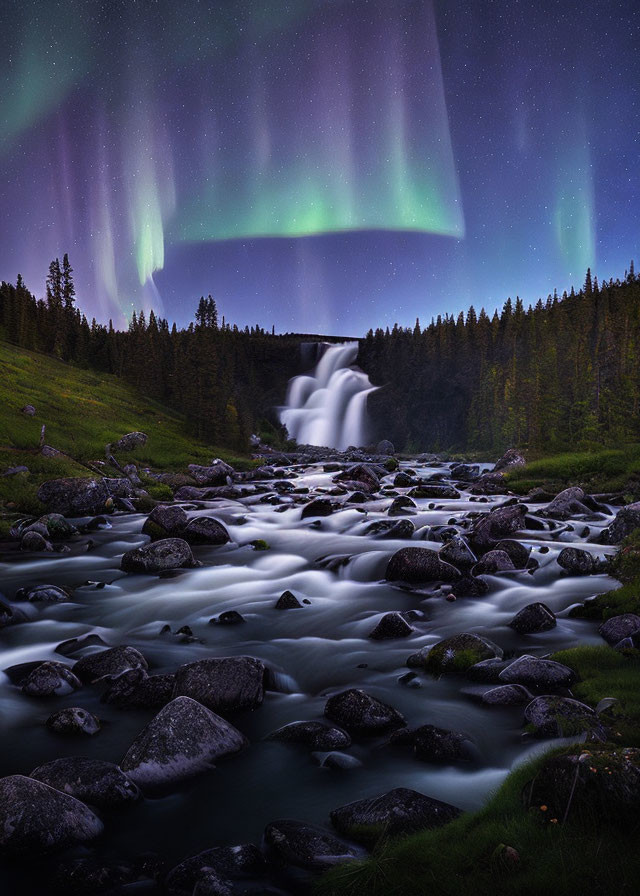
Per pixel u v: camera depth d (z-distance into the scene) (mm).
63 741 7867
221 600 14688
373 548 20203
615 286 138500
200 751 7105
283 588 15828
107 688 9586
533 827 4832
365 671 10047
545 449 68438
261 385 175875
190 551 18406
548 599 13492
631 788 4805
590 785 4898
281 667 10414
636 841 4535
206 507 33750
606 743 5906
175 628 12695
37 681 9422
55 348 124188
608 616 11883
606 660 9273
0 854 5512
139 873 5348
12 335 119312
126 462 52000
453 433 138375
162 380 109500
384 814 5621
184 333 139500
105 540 23391
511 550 16844
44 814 5688
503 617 12477
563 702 7555
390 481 45906
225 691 8625
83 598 14953
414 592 14641
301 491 39688
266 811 6227
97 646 11500
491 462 84312
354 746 7508
